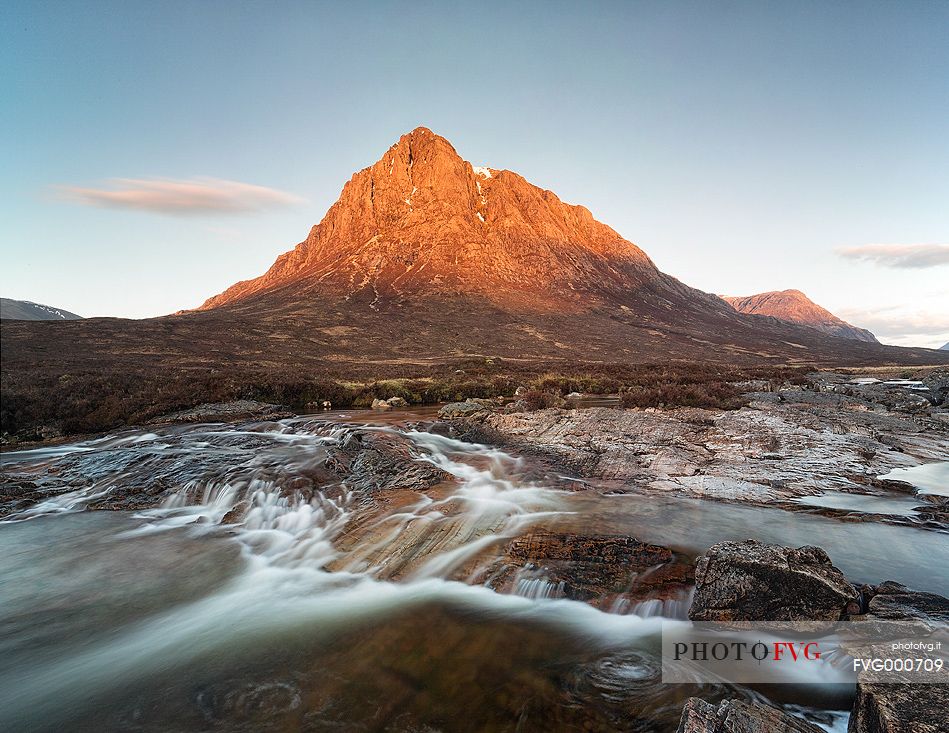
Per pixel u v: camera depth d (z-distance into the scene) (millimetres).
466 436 17125
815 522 9141
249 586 7879
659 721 4578
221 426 19688
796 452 14086
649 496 10828
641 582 7012
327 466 13266
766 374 43719
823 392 29641
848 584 5969
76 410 21141
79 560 8859
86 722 5000
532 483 11898
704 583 6367
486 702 4969
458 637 6156
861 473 12359
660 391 25344
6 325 60062
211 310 115250
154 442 16844
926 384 35000
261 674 5629
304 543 9359
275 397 27125
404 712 4891
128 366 39781
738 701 4352
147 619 6953
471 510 9898
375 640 6191
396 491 11102
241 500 11352
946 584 6727
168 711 5109
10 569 8500
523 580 7258
